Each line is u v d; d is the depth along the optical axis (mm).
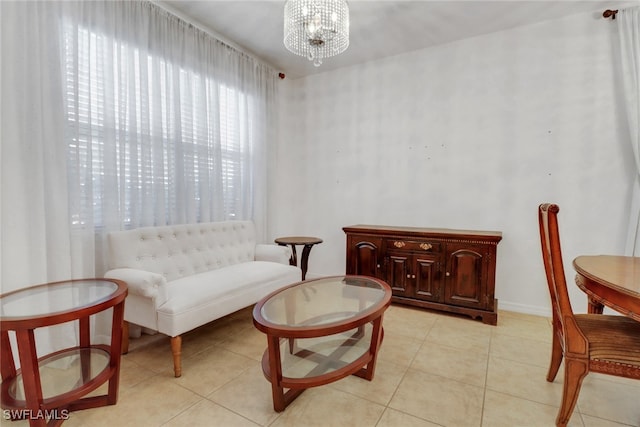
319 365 1619
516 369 1862
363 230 2998
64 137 1891
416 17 2611
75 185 1962
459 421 1428
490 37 2865
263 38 3020
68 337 1924
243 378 1779
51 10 1834
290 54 3346
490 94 2879
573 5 2430
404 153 3299
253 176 3447
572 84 2578
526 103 2742
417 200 3248
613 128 2455
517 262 2812
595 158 2520
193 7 2523
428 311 2816
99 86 2096
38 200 1776
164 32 2477
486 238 2498
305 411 1493
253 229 3125
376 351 1690
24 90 1734
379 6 2451
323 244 3842
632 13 2336
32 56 1759
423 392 1640
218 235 2775
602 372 1269
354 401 1567
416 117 3227
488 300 2527
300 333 1363
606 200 2494
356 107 3566
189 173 2691
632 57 2322
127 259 2070
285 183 4004
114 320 1507
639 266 1470
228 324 2568
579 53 2549
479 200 2951
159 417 1454
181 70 2633
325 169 3791
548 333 2359
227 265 2797
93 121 2080
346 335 2008
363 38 2965
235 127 3158
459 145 3025
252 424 1409
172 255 2396
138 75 2326
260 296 2383
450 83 3051
